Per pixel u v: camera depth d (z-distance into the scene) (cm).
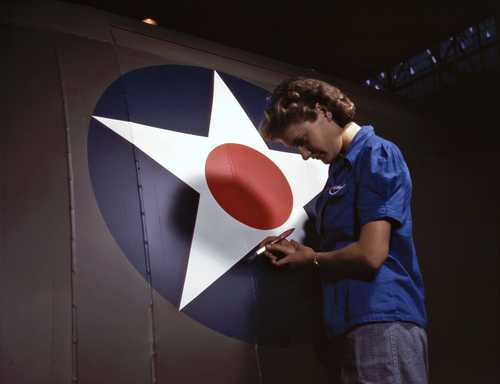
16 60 134
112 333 114
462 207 215
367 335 105
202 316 127
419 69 610
